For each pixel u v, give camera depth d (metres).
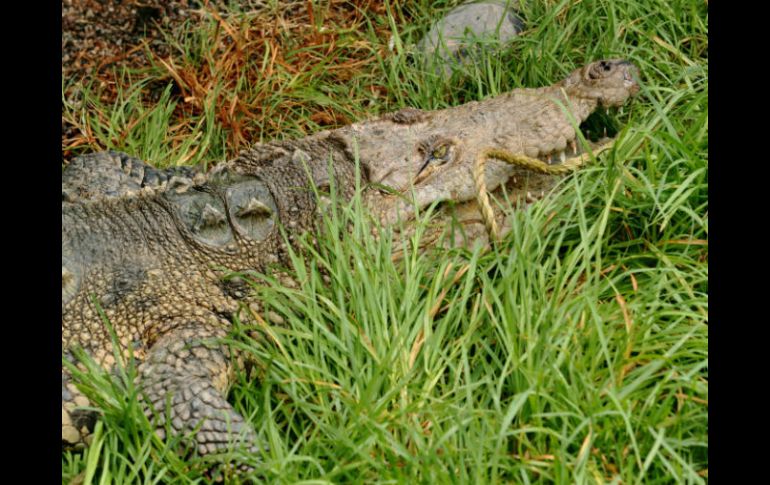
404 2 3.39
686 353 2.51
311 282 2.65
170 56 3.27
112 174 2.90
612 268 2.69
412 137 2.79
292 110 3.23
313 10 3.36
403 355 2.53
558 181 2.79
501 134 2.79
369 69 3.29
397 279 2.63
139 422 2.51
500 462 2.41
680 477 2.39
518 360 2.49
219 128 3.18
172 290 2.67
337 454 2.44
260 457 2.48
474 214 2.76
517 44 3.19
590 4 3.18
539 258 2.65
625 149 2.81
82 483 2.47
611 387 2.45
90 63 3.28
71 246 2.68
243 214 2.71
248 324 2.66
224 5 3.34
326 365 2.58
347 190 2.75
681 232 2.74
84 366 2.60
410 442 2.45
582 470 2.36
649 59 3.07
